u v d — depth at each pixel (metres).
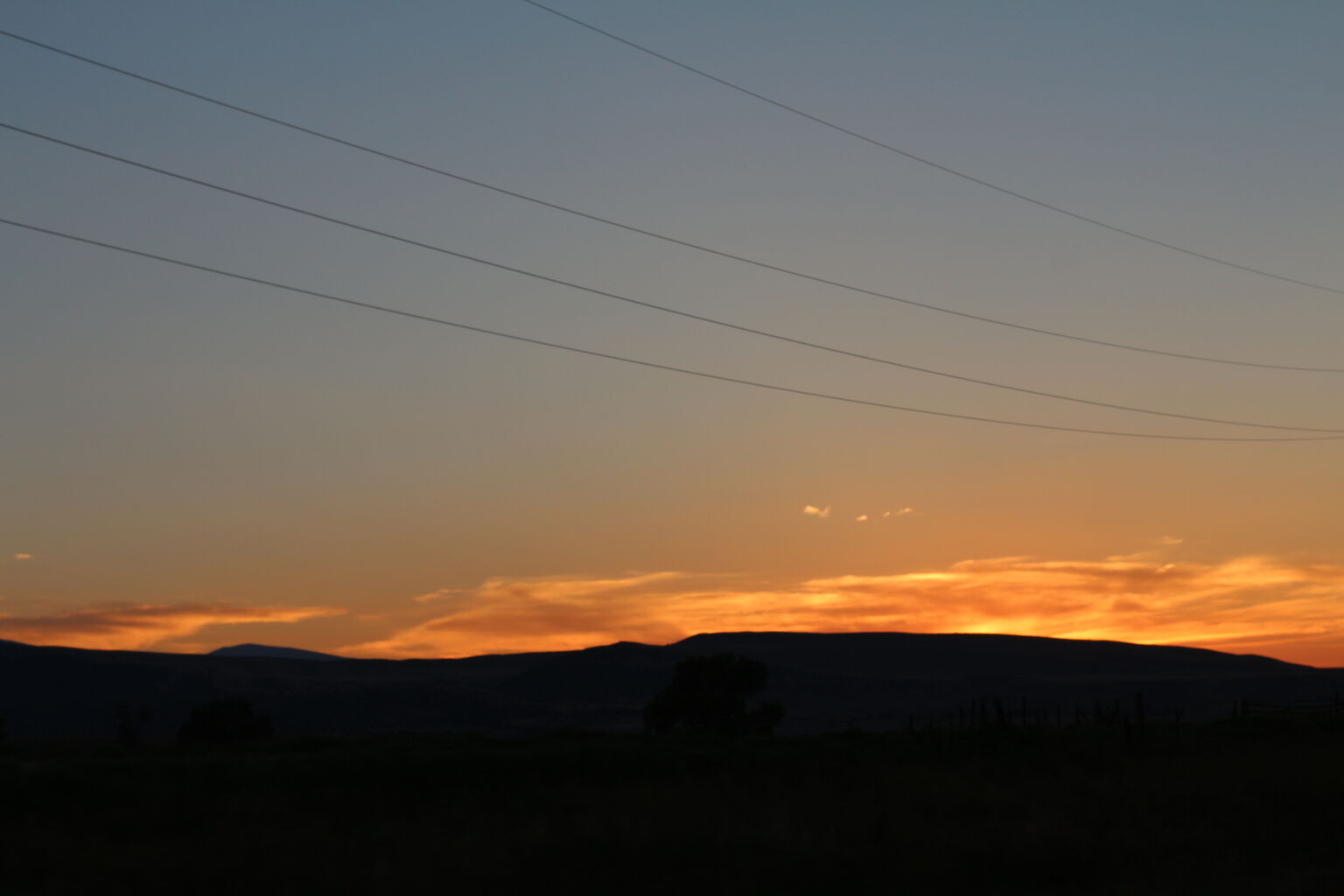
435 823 27.58
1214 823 30.50
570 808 30.27
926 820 29.80
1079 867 25.77
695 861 24.14
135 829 26.08
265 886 21.17
